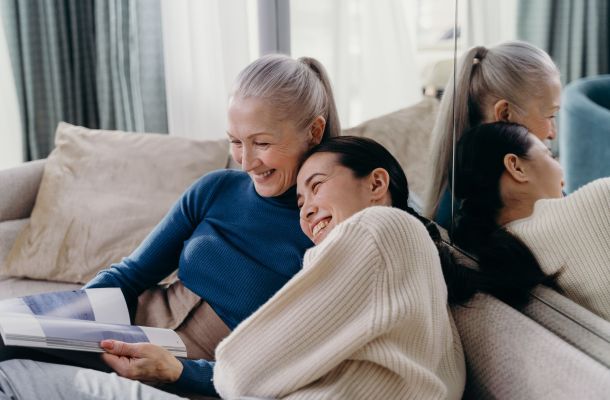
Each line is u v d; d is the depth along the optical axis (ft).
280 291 3.07
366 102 6.43
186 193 4.57
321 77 4.35
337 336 2.94
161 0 8.32
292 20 7.24
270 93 3.97
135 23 8.38
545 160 3.28
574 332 3.16
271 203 4.25
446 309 3.28
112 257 5.89
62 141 6.53
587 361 2.75
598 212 2.99
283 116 4.00
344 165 3.63
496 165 3.71
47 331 3.58
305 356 3.00
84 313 4.06
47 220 6.10
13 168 6.47
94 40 8.91
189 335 4.35
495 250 3.74
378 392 2.90
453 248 4.18
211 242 4.31
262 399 2.96
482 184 3.85
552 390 2.87
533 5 3.25
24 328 3.53
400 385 2.91
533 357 3.00
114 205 6.05
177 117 8.68
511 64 3.46
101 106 8.89
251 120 4.00
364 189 3.61
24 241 6.09
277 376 3.01
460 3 4.01
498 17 3.59
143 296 4.68
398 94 5.68
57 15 8.64
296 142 4.08
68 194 6.17
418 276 3.02
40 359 3.77
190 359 4.23
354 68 6.60
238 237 4.29
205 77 8.56
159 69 8.68
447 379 3.24
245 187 4.43
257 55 8.31
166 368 3.73
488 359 3.30
